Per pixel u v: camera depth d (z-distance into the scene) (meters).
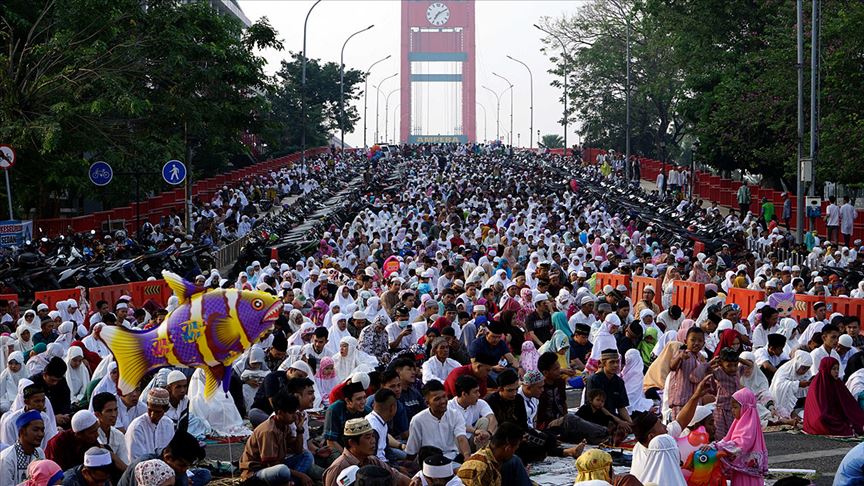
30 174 36.50
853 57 36.34
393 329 17.41
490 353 14.70
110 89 34.81
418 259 29.19
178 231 39.22
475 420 11.55
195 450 9.01
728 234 39.47
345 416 11.48
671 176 60.19
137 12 36.34
